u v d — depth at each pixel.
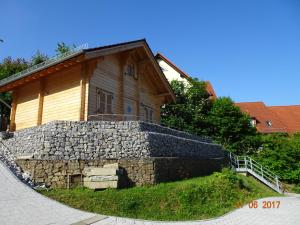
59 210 8.95
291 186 22.83
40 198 9.84
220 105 32.41
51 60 16.36
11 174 11.46
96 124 13.30
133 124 13.98
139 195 10.98
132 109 19.77
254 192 16.44
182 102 32.59
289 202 14.45
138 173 12.49
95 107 16.06
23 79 18.09
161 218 9.83
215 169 19.20
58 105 16.72
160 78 22.12
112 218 8.79
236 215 10.89
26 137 13.52
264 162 24.72
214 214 10.90
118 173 11.92
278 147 25.36
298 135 28.47
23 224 7.62
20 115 19.45
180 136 17.91
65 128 12.62
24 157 12.57
